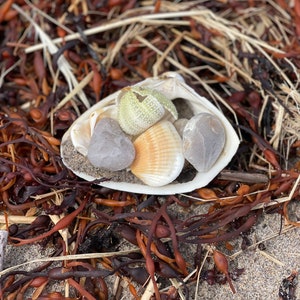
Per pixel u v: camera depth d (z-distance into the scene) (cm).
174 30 41
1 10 40
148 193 31
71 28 40
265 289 30
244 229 30
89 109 33
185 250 31
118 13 42
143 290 30
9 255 31
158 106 31
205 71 39
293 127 34
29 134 34
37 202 32
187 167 31
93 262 30
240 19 42
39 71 38
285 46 39
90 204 32
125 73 39
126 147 30
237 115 36
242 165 34
